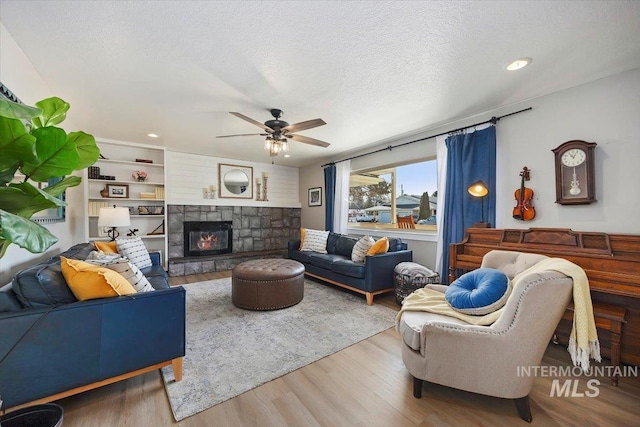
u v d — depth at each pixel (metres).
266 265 3.37
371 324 2.68
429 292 2.21
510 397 1.42
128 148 4.71
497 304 1.67
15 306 1.38
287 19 1.62
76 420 1.42
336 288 3.99
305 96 2.65
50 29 1.69
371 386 1.74
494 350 1.41
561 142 2.52
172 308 1.71
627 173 2.16
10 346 1.31
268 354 2.10
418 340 1.61
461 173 3.21
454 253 2.86
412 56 2.00
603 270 1.98
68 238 3.17
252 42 1.83
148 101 2.75
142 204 4.87
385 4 1.50
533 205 2.69
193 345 2.24
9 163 0.99
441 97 2.69
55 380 1.40
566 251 2.17
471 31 1.72
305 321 2.74
